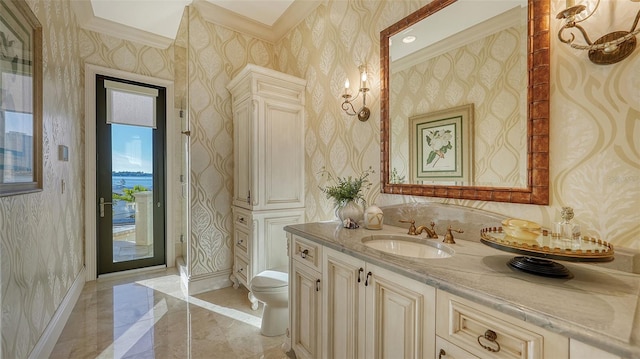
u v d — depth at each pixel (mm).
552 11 1097
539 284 801
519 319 676
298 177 2549
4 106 1181
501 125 1246
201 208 2645
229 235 2795
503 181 1241
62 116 2059
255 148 2326
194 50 2586
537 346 651
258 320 2143
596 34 983
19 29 1321
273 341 1872
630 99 913
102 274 2996
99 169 2945
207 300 2469
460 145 1398
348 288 1240
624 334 547
